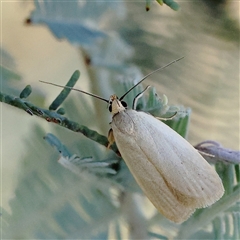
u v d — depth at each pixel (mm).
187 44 74
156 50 75
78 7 72
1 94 65
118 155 72
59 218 71
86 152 73
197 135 76
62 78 92
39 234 70
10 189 83
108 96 77
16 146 88
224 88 75
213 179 69
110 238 71
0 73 75
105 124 77
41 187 71
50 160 72
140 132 75
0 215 70
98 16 73
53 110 66
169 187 73
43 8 70
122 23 75
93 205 71
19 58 90
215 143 70
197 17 74
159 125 74
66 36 68
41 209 71
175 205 72
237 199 68
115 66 75
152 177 74
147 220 71
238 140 76
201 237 68
